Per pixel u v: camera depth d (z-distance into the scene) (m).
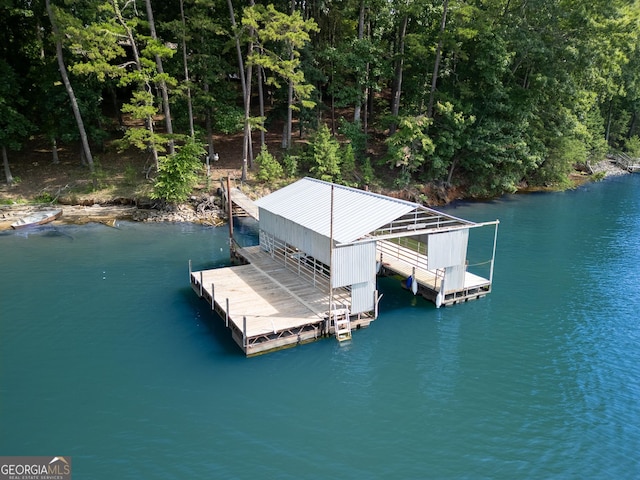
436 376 19.55
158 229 37.84
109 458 14.66
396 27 51.84
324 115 60.69
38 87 44.09
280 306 23.16
